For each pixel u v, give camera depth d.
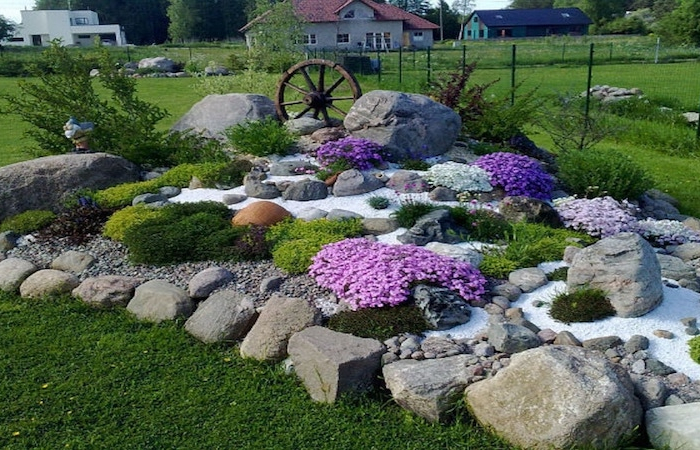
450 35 85.62
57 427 4.08
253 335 4.87
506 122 9.73
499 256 5.88
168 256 6.19
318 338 4.52
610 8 77.81
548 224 6.81
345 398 4.23
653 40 47.59
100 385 4.50
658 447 3.67
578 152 8.36
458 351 4.49
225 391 4.42
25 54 43.00
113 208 7.36
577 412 3.57
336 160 7.84
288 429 4.02
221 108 10.28
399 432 3.98
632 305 4.74
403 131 8.27
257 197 7.32
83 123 8.61
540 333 4.68
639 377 4.16
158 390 4.45
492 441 3.83
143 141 8.91
